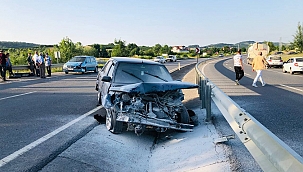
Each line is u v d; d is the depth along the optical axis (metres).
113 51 69.69
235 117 3.92
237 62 14.32
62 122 6.61
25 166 4.03
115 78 6.76
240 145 4.76
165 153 5.02
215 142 4.88
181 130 5.76
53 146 4.87
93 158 4.48
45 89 13.01
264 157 2.84
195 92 11.64
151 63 7.58
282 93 11.24
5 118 6.97
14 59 37.34
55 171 3.93
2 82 16.45
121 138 5.60
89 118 7.08
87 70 24.98
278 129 5.89
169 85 5.79
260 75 13.75
